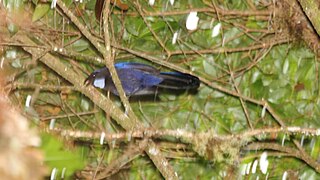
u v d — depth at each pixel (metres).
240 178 10.29
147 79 8.80
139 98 11.09
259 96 11.17
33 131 2.49
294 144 10.48
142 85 8.85
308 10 7.43
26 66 9.51
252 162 10.20
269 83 11.23
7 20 8.91
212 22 11.19
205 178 10.70
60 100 10.90
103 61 7.37
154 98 11.10
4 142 2.41
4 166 2.39
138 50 11.16
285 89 11.20
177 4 11.22
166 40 11.24
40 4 10.20
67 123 10.88
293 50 11.30
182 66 11.23
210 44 11.22
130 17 11.13
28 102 8.80
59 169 2.75
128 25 11.12
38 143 2.49
